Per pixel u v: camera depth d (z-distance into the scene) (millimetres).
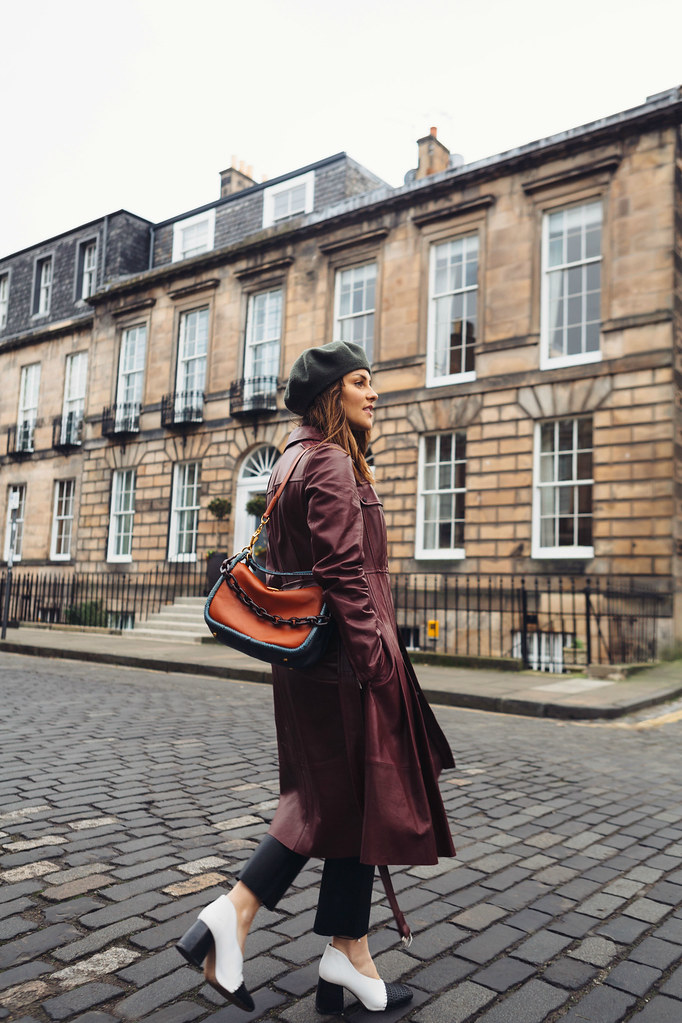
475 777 4777
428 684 8914
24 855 3145
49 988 2111
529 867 3195
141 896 2746
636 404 11695
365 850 1669
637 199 12031
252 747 5434
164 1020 1964
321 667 1821
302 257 16328
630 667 9859
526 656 11008
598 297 12492
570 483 12344
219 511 16719
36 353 23031
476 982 2207
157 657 11133
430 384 14117
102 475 19875
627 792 4523
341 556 1743
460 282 14125
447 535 13719
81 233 22750
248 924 1735
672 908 2791
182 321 18734
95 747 5277
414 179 15758
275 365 16844
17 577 20141
